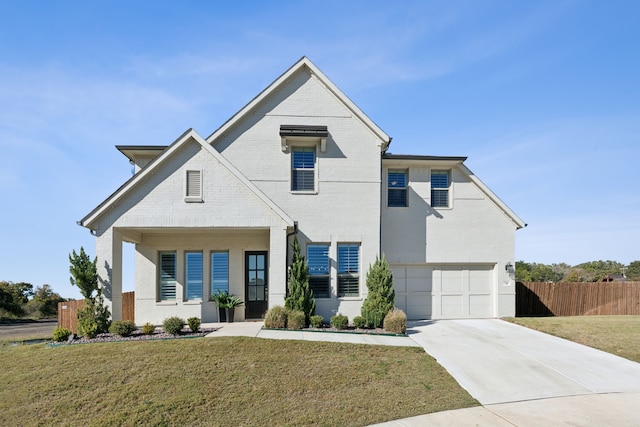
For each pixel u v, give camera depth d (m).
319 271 15.29
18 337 15.61
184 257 15.59
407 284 16.97
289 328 13.02
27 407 7.46
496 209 17.38
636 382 9.07
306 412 7.23
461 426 6.74
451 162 17.05
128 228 13.46
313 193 15.44
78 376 8.66
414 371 9.37
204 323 14.95
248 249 15.64
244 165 15.41
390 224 16.94
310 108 15.81
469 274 17.25
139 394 7.82
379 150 15.79
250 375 8.73
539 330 14.22
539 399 8.02
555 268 61.47
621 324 15.21
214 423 6.86
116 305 13.13
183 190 13.40
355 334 12.75
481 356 10.76
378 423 6.86
